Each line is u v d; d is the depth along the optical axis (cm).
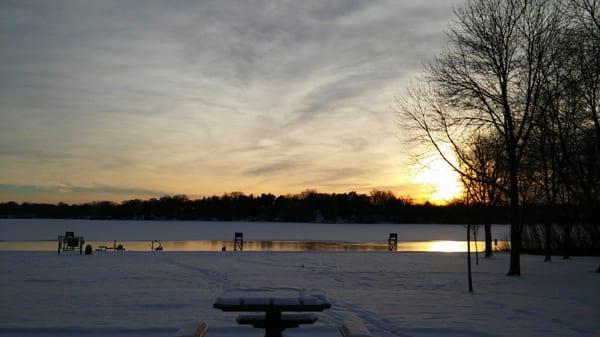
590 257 3872
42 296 1372
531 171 3100
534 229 4550
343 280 1864
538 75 2355
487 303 1345
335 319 1073
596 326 1045
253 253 3394
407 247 6269
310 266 2459
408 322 1050
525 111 2359
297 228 14525
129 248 5019
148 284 1656
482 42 2409
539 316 1156
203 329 650
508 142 2356
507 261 3150
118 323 1010
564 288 1733
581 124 2738
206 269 2212
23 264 2384
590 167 2852
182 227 14250
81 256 2953
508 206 3750
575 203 3703
